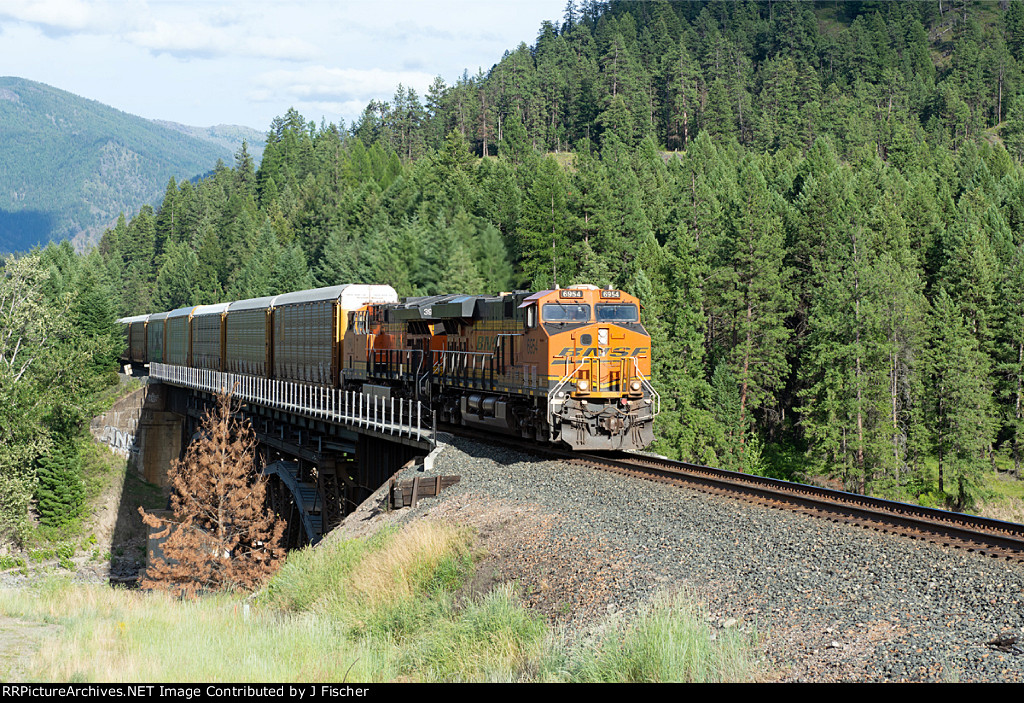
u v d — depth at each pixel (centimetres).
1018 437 6612
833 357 6362
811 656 1057
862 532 1493
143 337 8388
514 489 2117
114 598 2184
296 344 4512
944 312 6681
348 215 13712
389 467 3141
